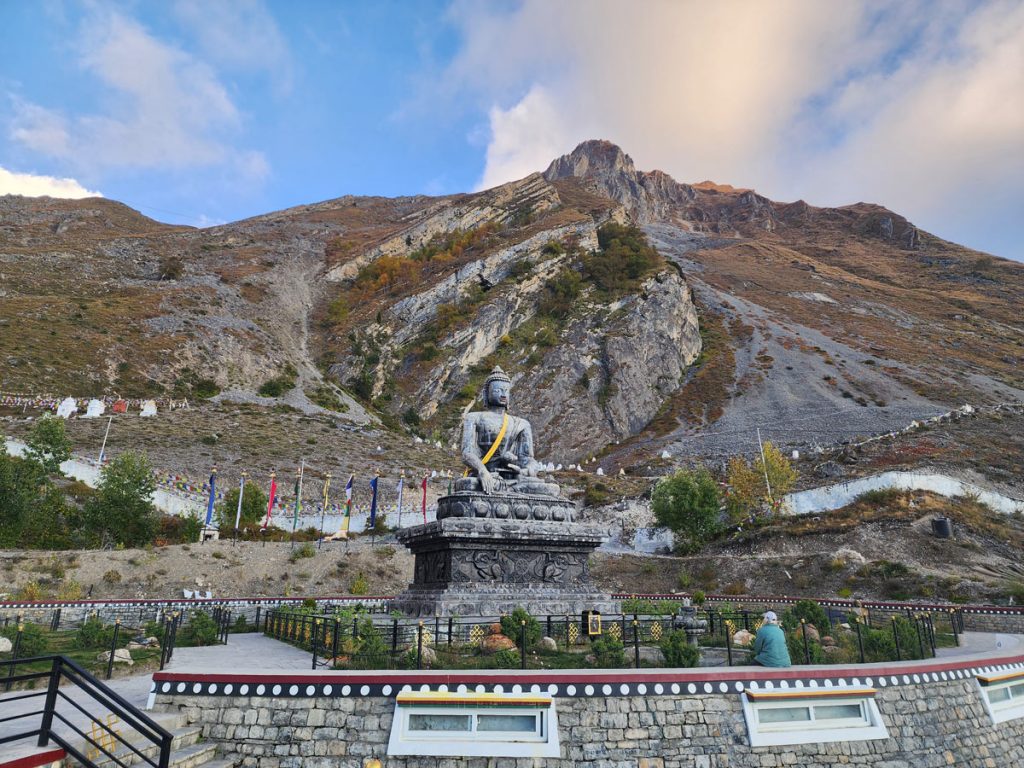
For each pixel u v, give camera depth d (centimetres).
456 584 1600
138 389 6744
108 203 16475
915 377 7950
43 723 720
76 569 2836
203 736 904
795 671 1005
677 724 928
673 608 1838
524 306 9581
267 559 3244
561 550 1738
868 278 15062
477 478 1798
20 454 4128
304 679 922
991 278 14500
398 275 11019
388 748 880
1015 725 1195
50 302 7875
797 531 3562
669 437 7319
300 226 14525
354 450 6125
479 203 13375
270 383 7825
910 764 1012
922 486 3747
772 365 8762
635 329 9075
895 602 2556
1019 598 2486
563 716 908
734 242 17550
